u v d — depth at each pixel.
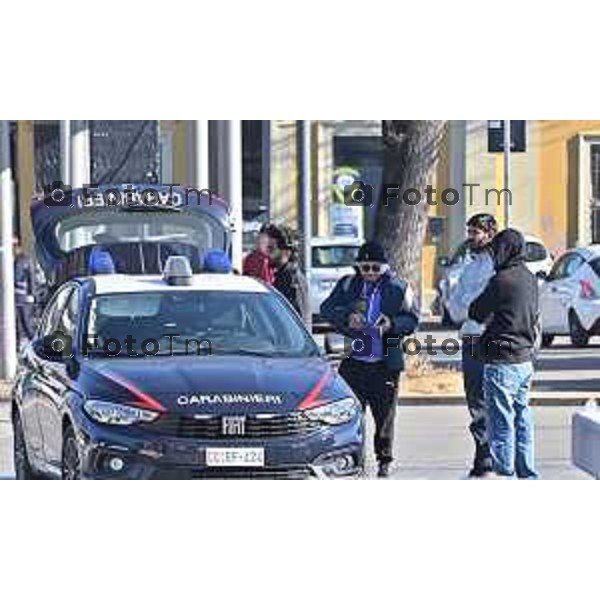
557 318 65.06
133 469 28.61
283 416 28.88
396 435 43.31
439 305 75.25
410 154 56.16
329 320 34.72
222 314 32.44
